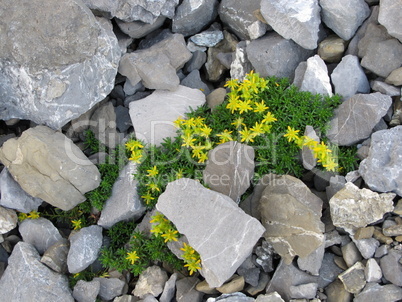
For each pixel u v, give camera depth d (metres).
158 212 0.42
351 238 0.40
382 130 0.41
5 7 0.41
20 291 0.40
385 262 0.37
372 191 0.39
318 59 0.44
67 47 0.42
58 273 0.42
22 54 0.42
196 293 0.40
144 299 0.40
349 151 0.43
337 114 0.43
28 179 0.42
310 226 0.38
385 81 0.43
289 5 0.44
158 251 0.42
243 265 0.40
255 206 0.42
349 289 0.38
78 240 0.42
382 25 0.44
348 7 0.44
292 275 0.39
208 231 0.38
